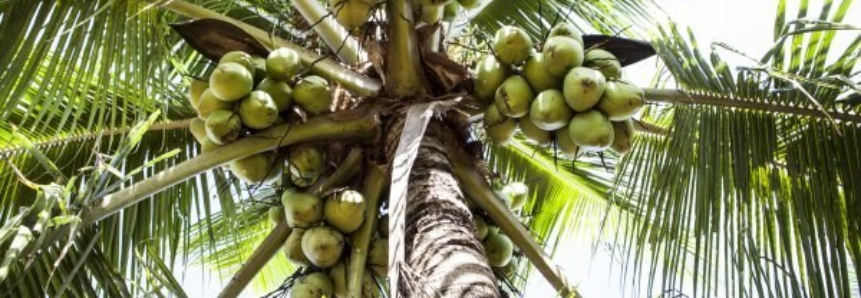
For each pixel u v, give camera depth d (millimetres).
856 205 3605
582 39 3701
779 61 3695
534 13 4922
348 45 4027
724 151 3811
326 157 3688
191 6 3781
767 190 3779
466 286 2725
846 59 3609
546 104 3383
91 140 4328
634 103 3389
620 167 4223
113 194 3131
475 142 3729
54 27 3641
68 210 2895
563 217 5406
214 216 5082
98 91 3617
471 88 3637
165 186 3271
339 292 3510
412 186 3242
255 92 3451
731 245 3680
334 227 3455
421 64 3619
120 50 3693
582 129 3369
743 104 3768
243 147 3467
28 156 4152
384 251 3588
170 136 4461
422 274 2820
